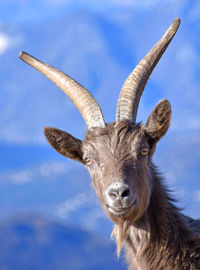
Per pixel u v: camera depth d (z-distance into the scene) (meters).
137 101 10.09
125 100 10.03
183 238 9.48
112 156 9.20
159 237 9.37
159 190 9.63
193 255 9.34
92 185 10.07
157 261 9.33
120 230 9.16
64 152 10.10
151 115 9.38
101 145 9.41
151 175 9.72
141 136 9.38
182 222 9.66
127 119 9.71
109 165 9.13
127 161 9.11
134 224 9.48
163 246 9.34
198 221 10.25
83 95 10.37
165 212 9.45
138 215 9.11
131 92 10.09
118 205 8.77
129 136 9.37
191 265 9.26
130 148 9.27
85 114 10.17
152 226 9.41
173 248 9.34
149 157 9.62
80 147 10.11
